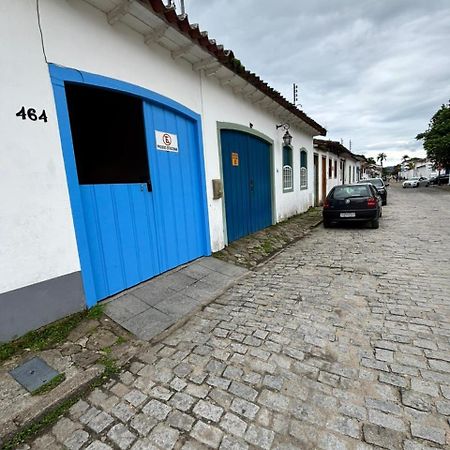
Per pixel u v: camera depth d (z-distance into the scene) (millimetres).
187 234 4754
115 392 2141
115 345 2662
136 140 4102
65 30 2758
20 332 2523
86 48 2961
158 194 4086
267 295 3805
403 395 1986
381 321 2975
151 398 2070
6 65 2342
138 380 2260
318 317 3131
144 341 2766
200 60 4531
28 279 2553
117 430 1816
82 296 2998
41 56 2568
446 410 1846
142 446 1701
